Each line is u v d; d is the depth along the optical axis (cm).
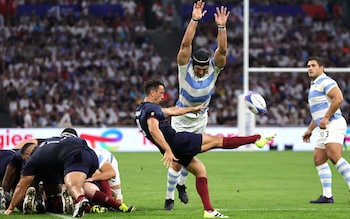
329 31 10306
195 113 3108
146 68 9688
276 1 10475
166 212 3150
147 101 2988
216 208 3356
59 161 2902
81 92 9144
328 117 3503
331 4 10538
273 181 4741
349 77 9719
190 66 3272
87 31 9962
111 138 7525
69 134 3150
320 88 3566
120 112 8969
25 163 2984
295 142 7744
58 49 9706
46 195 3075
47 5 10194
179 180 3441
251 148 7644
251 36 10150
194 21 3167
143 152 7344
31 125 8825
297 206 3441
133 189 4234
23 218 2894
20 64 9450
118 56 9738
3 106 9112
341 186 4444
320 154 3628
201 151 2892
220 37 3191
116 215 2997
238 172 5353
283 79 9488
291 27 10269
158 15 10569
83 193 2853
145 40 10025
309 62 3609
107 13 10300
